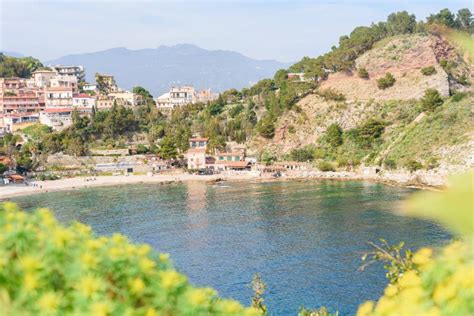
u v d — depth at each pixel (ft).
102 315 21.95
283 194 438.81
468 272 18.30
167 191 485.56
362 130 582.35
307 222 320.29
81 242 26.40
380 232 280.72
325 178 538.06
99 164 626.23
